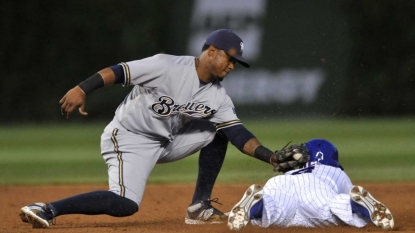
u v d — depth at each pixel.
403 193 28.20
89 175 38.88
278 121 78.62
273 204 15.05
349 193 15.23
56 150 54.66
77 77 87.56
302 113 80.44
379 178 35.16
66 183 35.12
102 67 88.12
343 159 44.97
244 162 45.28
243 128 17.75
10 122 86.25
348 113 81.88
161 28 86.69
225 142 19.00
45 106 86.81
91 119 85.94
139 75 16.67
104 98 85.62
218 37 16.80
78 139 63.53
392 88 83.81
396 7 83.12
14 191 31.81
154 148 17.61
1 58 86.06
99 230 16.86
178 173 40.75
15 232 16.75
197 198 19.06
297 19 80.62
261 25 80.31
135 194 17.05
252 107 80.12
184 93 17.03
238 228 14.48
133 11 87.50
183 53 84.38
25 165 44.66
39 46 86.81
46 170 41.75
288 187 15.74
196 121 18.62
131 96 17.72
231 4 81.56
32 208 16.20
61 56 87.19
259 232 15.30
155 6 86.62
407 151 49.72
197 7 83.25
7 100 86.19
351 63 82.25
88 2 87.62
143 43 87.44
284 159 16.20
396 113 84.25
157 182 35.00
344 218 15.21
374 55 82.88
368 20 82.69
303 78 80.56
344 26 81.69
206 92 17.30
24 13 86.38
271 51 80.38
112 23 87.88
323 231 15.36
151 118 17.28
